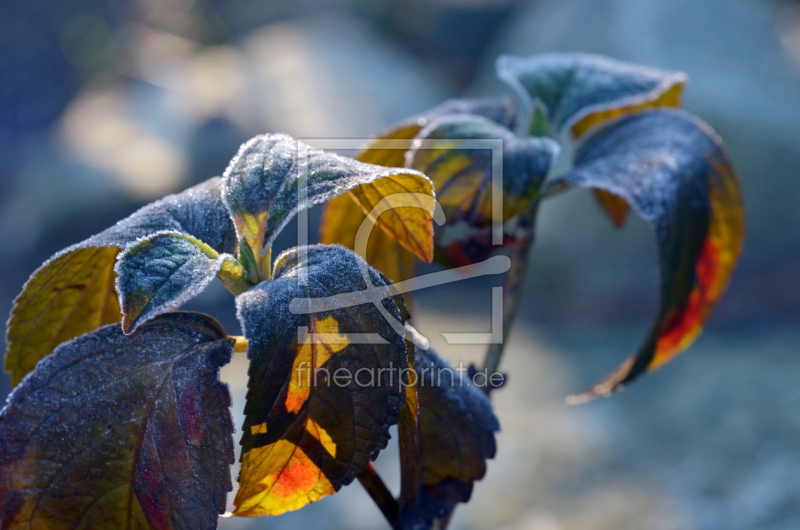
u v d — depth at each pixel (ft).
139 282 1.23
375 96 8.48
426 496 1.40
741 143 6.05
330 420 1.26
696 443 3.75
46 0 12.14
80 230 7.72
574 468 3.64
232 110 8.23
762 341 4.86
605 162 1.50
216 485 1.25
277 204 1.28
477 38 10.14
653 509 3.29
